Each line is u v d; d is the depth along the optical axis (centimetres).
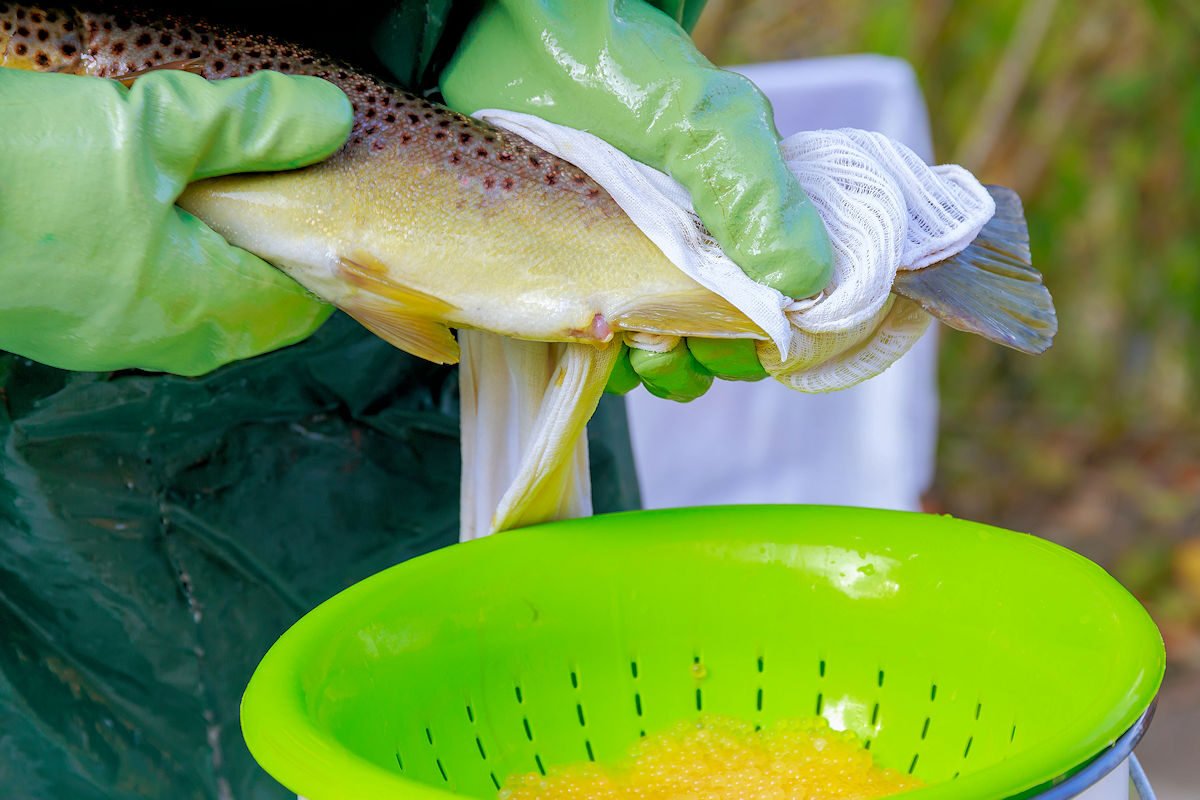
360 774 87
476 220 97
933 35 292
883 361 100
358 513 114
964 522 102
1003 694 99
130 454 108
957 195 100
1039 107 291
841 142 99
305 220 97
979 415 312
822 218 98
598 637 103
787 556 104
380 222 97
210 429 110
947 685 101
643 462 155
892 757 101
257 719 91
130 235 94
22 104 93
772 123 97
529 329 98
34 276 94
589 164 97
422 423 116
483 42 101
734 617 104
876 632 102
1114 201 294
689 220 97
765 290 95
